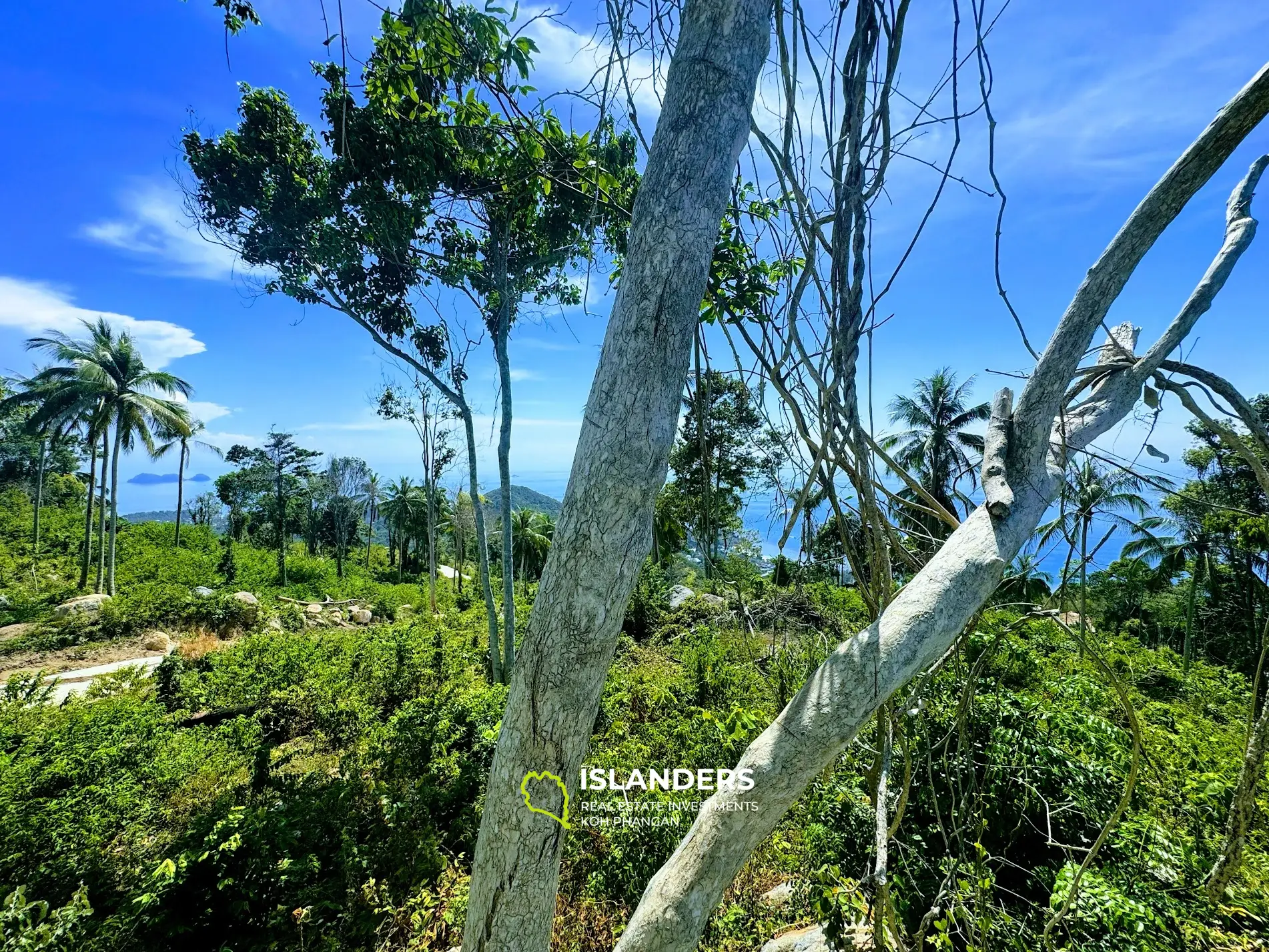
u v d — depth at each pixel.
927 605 1.06
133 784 4.12
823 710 1.04
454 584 27.41
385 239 7.35
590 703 1.08
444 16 1.74
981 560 1.06
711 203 1.05
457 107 2.30
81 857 3.37
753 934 3.04
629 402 1.03
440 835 4.00
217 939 3.02
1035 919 2.31
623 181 2.18
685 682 7.04
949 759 2.76
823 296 1.20
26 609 13.78
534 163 2.08
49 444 27.97
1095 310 1.05
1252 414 1.12
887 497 1.40
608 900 3.09
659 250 1.03
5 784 3.56
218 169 7.36
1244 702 8.43
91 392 16.39
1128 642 12.11
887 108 1.11
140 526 27.33
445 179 6.09
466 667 9.43
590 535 1.04
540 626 1.09
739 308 1.83
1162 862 2.51
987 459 1.14
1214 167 0.97
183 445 21.25
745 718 4.12
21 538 23.25
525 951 1.12
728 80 1.06
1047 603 1.43
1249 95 0.92
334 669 8.09
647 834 3.17
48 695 5.95
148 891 2.87
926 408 18.11
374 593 22.41
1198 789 3.14
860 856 2.85
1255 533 7.93
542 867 1.11
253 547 30.84
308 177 7.69
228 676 7.69
